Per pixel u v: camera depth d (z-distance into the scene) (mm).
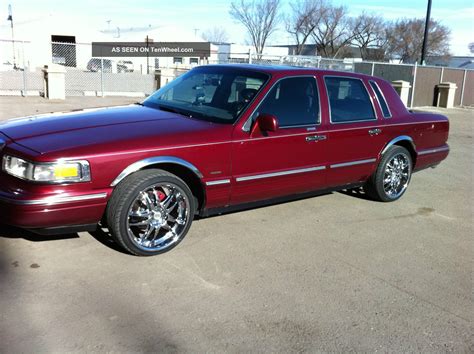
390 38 57031
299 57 21562
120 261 4055
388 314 3512
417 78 22438
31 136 3916
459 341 3230
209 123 4531
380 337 3215
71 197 3666
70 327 3104
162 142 4066
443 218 5840
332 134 5316
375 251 4664
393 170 6215
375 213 5844
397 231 5266
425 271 4289
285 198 5250
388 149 6051
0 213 3668
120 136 3996
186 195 4273
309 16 51781
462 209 6281
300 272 4090
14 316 3186
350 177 5738
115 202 3873
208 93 5070
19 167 3652
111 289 3596
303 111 5137
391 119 6062
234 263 4172
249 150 4602
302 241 4777
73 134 3971
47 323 3129
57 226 3752
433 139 6688
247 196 4773
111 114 4652
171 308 3396
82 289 3572
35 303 3352
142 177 3961
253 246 4566
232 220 5234
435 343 3189
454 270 4352
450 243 5016
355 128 5551
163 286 3693
